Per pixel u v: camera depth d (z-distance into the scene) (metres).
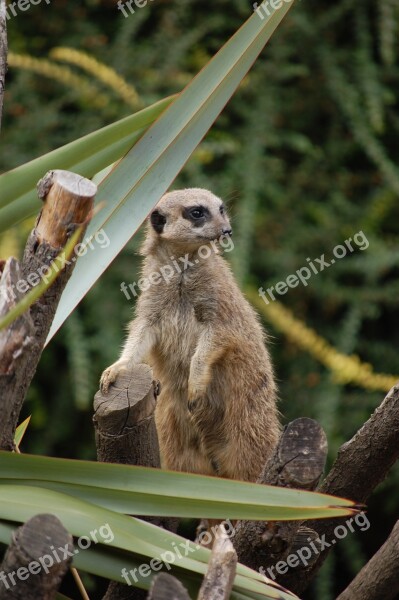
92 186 4.73
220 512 4.61
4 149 11.88
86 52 12.45
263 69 12.49
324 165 12.73
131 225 6.07
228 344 7.41
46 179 4.79
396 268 12.46
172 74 12.12
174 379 7.65
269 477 5.31
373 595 6.23
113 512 4.60
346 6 12.66
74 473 4.75
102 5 12.90
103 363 11.08
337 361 10.62
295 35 12.75
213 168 12.53
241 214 11.17
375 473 6.21
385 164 11.74
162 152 6.16
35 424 11.30
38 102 12.27
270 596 4.57
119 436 5.64
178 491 4.69
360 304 11.77
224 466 7.44
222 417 7.47
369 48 12.53
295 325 10.70
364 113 12.41
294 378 11.59
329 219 12.20
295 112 12.98
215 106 6.20
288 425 5.42
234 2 12.71
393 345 12.41
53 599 4.24
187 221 7.82
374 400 11.27
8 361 4.42
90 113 12.20
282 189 12.41
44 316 4.81
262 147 11.92
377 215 12.19
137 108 11.12
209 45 12.76
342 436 11.20
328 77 12.44
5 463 4.73
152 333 7.69
